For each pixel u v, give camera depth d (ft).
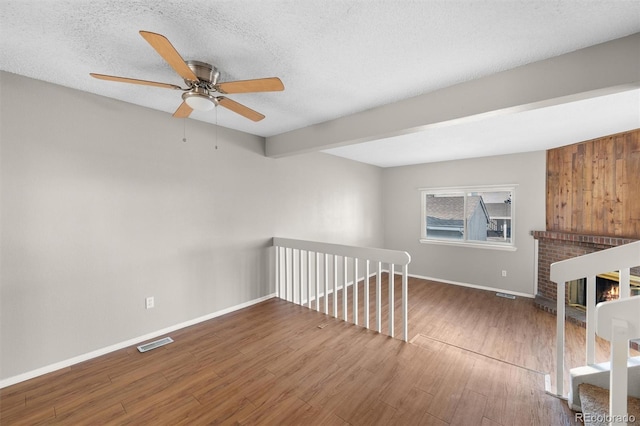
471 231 16.78
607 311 3.83
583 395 5.45
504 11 4.50
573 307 12.44
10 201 6.66
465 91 7.03
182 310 9.82
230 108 6.76
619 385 3.74
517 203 14.92
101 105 8.02
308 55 5.85
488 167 15.81
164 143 9.34
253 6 4.38
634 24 4.81
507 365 7.55
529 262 14.62
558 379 6.29
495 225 15.93
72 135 7.52
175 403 6.11
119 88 7.53
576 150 12.82
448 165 17.38
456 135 11.55
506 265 15.39
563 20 4.71
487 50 5.65
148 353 8.16
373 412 5.82
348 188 17.33
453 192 17.34
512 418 5.63
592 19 4.68
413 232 19.02
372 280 18.57
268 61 6.09
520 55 5.82
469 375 7.10
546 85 5.96
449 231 17.67
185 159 9.88
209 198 10.56
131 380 6.90
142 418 5.67
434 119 7.55
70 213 7.51
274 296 13.01
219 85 5.61
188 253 9.98
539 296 13.99
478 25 4.86
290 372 7.23
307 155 14.57
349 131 9.50
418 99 7.86
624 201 11.30
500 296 14.85
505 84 6.46
